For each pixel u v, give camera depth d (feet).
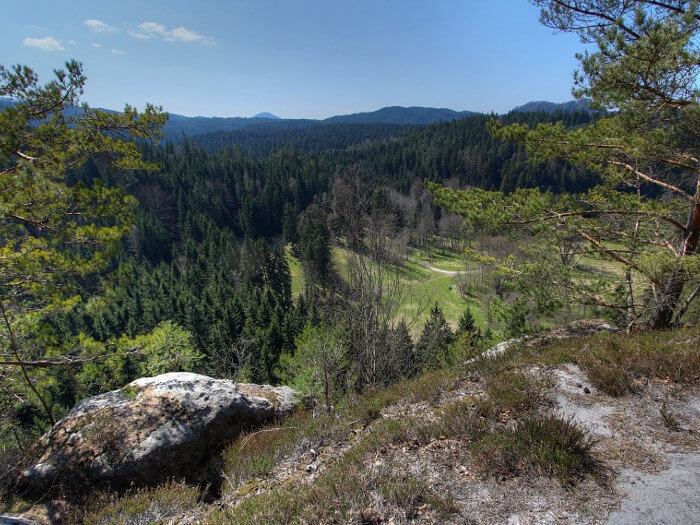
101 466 22.70
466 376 25.84
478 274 160.66
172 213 335.47
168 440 25.11
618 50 25.72
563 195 32.04
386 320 45.68
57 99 27.27
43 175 23.59
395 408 24.13
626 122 28.86
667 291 30.04
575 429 15.60
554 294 32.68
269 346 112.78
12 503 20.26
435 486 14.48
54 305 27.58
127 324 152.87
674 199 33.37
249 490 18.56
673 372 20.85
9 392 33.71
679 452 15.37
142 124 30.91
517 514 12.83
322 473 17.28
